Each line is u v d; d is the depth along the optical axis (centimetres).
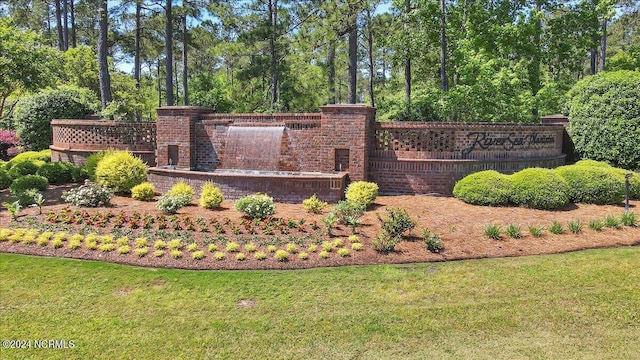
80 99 2038
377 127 1241
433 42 2044
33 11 3666
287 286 682
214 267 745
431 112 1561
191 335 555
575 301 638
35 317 589
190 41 3073
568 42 2083
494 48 2022
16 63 1559
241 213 1011
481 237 877
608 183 1107
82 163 1605
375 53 3164
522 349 530
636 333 562
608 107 1402
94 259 771
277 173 1293
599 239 875
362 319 593
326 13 1973
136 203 1112
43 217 966
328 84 2355
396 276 714
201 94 2623
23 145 1947
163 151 1415
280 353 522
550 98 1945
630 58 2611
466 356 516
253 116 1338
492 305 628
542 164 1316
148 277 706
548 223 959
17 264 745
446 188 1204
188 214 1002
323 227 914
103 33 2202
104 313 602
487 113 1736
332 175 1141
